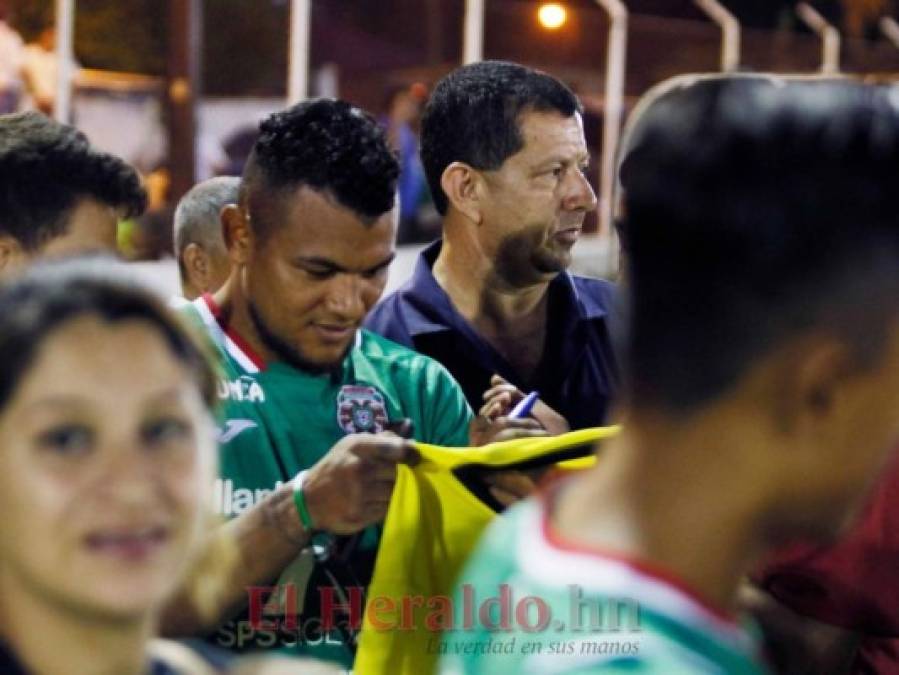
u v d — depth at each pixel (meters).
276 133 2.08
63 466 1.01
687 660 0.93
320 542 2.08
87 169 2.31
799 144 0.98
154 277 1.18
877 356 0.98
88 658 1.04
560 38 9.22
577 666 0.93
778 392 0.98
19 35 7.01
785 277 0.96
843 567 1.91
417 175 7.60
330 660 2.06
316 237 2.06
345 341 2.13
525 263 2.79
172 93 7.35
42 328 1.02
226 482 2.09
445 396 2.29
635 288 1.01
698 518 0.99
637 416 1.00
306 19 7.99
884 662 2.02
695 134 1.00
